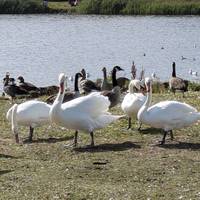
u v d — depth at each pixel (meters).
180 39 67.38
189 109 15.26
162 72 46.47
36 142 15.77
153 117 14.97
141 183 11.84
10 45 61.75
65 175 12.42
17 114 15.80
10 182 11.94
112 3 95.38
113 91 20.64
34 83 40.16
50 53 56.69
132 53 57.69
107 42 65.38
